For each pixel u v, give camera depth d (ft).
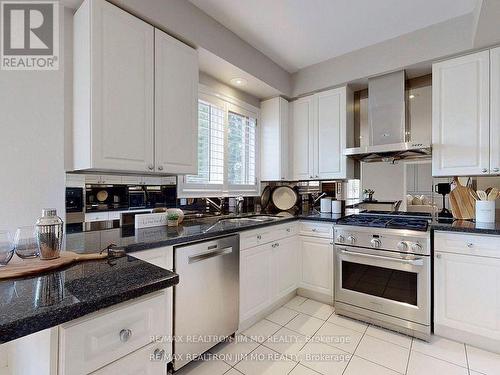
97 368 2.26
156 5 5.50
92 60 4.63
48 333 2.10
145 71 5.41
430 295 6.40
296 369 5.32
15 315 1.89
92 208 5.48
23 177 4.47
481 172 6.63
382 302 6.88
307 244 8.71
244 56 7.80
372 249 7.11
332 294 8.11
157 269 3.07
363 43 8.04
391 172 8.78
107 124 4.82
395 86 7.99
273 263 7.71
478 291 5.93
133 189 6.31
